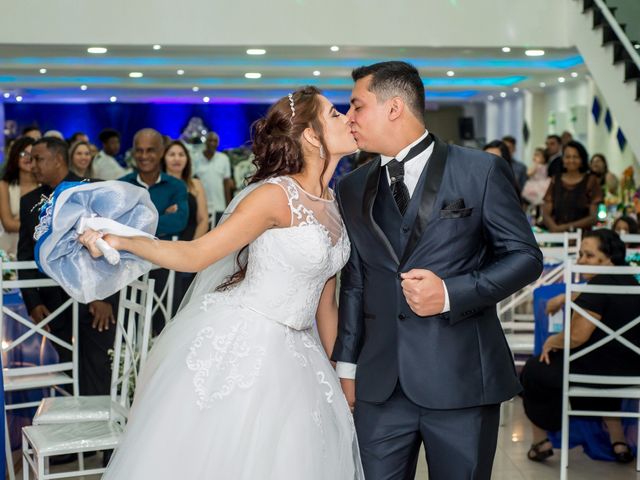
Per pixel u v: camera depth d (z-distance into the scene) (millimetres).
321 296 2906
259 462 2508
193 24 8875
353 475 2658
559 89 15312
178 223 6004
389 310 2629
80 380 4746
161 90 16797
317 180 2674
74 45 9086
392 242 2611
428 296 2451
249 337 2619
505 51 9961
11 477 4078
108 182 2410
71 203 2352
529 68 11703
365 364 2676
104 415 3770
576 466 4652
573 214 8625
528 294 6031
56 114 18750
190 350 2609
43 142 4758
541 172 11430
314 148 2646
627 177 10125
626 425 4875
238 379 2572
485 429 2590
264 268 2605
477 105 21500
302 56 10883
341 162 14727
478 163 2570
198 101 18641
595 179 8672
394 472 2652
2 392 3420
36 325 4176
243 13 8898
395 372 2598
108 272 2402
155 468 2498
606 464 4691
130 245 2258
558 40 9039
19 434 4699
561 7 9008
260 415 2549
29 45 9305
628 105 8406
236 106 19156
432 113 22156
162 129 19047
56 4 8734
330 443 2637
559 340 4586
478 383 2568
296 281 2613
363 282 2742
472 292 2463
